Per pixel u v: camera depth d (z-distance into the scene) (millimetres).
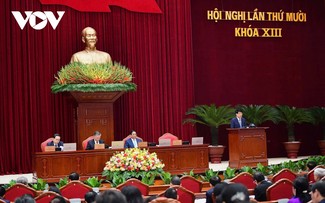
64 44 18906
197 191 11461
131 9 19766
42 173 14336
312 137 22469
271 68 22016
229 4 21609
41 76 18656
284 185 8984
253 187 11219
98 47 19266
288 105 22188
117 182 13016
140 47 19906
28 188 10203
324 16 22672
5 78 18344
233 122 16750
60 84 16891
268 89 21922
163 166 14359
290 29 22359
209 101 21234
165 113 20203
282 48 22219
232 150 16156
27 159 18562
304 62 22469
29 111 18578
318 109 21672
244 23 21750
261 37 21969
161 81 20172
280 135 22062
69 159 14578
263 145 16141
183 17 20547
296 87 22312
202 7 21297
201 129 21000
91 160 14773
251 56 21781
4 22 18328
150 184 12867
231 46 21594
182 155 15664
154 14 20125
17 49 18438
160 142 15695
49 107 18734
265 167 14094
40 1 18688
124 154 14055
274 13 22125
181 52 20438
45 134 18672
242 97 21625
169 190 7176
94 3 19250
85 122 17047
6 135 18328
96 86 16625
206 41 21297
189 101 20500
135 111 19797
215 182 9469
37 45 18641
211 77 21297
